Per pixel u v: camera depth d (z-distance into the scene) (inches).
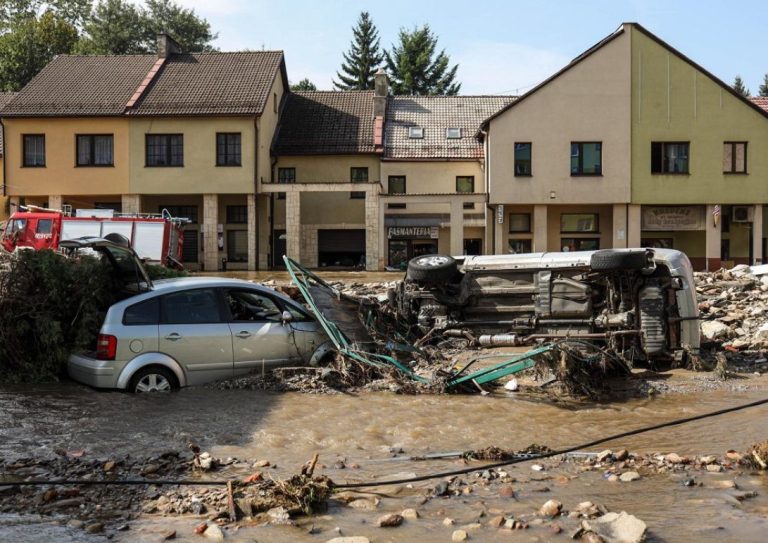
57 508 220.8
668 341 455.2
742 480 245.9
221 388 394.9
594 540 189.8
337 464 265.7
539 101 1419.8
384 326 497.0
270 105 1582.2
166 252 1196.5
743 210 1429.6
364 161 1605.6
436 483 243.6
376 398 380.2
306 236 1612.9
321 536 199.3
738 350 516.1
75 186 1472.7
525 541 194.2
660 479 246.5
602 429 319.0
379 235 1454.2
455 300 505.0
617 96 1413.6
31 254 431.5
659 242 1486.2
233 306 434.3
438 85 2901.1
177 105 1466.5
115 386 382.6
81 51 2603.3
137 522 209.8
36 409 346.6
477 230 1555.1
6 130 1472.7
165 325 393.7
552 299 480.7
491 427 322.7
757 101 1715.1
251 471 256.8
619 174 1418.6
